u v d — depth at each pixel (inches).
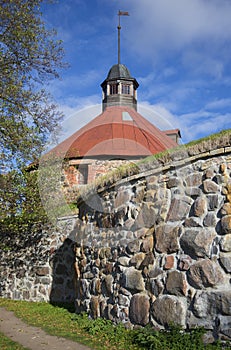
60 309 334.0
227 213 180.9
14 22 360.2
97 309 259.1
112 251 253.4
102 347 197.0
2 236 458.0
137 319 213.5
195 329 178.2
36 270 419.8
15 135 356.8
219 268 177.3
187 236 195.5
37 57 383.9
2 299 431.5
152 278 210.5
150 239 219.8
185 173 209.8
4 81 358.6
